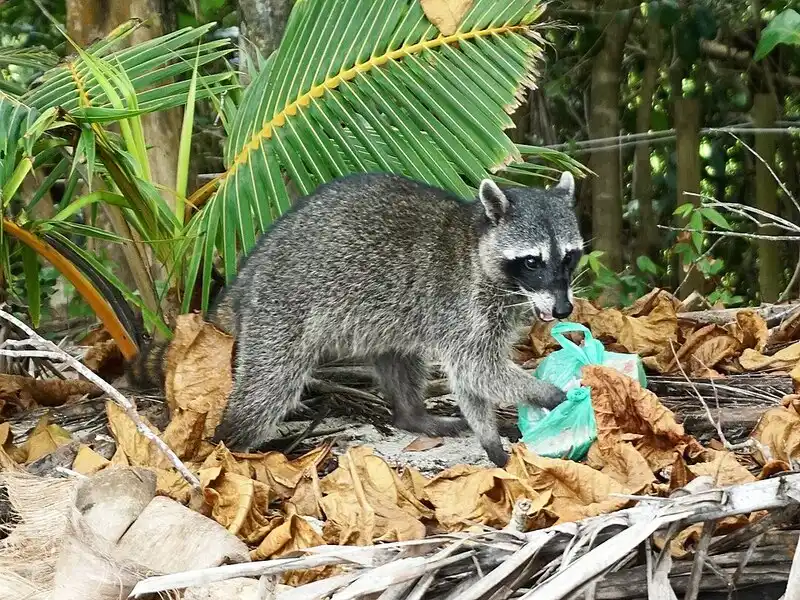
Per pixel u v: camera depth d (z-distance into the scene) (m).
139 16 3.46
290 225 2.92
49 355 2.54
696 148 4.28
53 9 4.30
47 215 3.57
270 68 3.07
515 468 2.58
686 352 3.08
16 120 2.82
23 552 2.43
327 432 2.98
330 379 3.15
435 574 2.34
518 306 2.93
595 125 4.34
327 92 3.02
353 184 2.95
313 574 2.44
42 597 2.38
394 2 3.03
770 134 4.29
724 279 4.80
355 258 2.91
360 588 2.30
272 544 2.50
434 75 3.00
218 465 2.66
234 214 2.99
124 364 3.10
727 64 4.61
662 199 4.80
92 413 2.98
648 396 2.65
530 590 2.31
